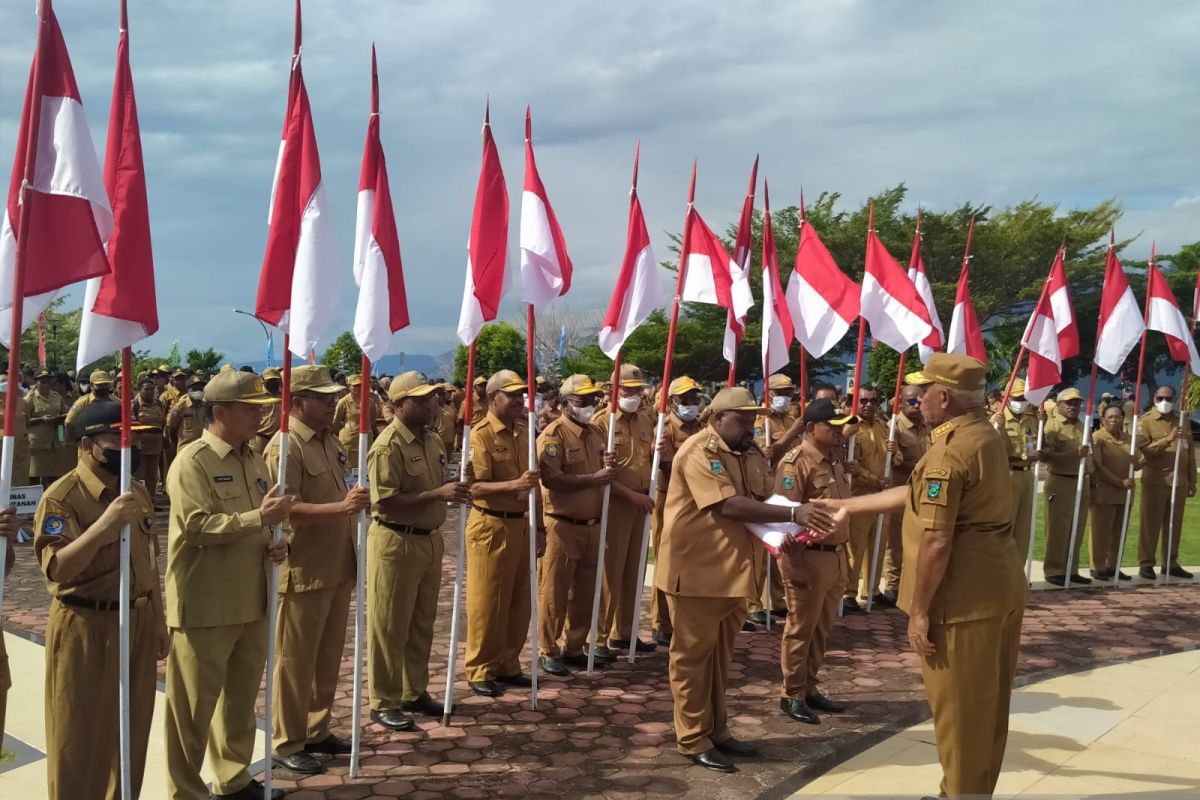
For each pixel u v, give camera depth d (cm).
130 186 393
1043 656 754
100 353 383
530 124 630
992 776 436
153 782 484
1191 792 488
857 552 898
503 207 585
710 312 4016
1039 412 1005
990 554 421
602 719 587
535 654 604
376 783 486
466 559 645
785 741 557
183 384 1647
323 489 513
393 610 562
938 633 427
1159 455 1084
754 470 539
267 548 444
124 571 382
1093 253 3856
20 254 355
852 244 3691
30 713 580
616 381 692
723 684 538
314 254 462
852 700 635
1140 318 1027
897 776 505
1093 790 490
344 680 664
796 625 589
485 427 643
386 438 560
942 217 3694
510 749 536
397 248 521
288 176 462
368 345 488
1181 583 1070
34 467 1277
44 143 366
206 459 429
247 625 441
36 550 386
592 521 695
